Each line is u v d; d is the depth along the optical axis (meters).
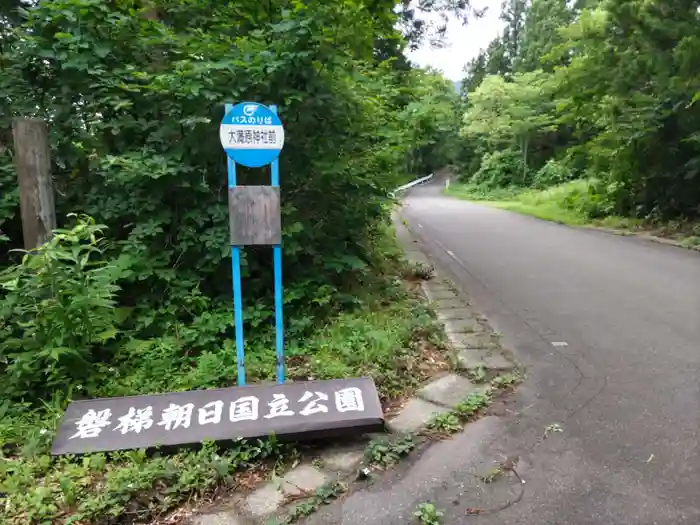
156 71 4.53
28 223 4.09
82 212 4.51
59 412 3.21
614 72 11.05
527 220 14.67
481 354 4.32
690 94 9.79
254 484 2.66
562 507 2.45
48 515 2.38
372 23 5.41
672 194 11.44
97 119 4.52
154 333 4.19
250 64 4.18
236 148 3.22
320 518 2.41
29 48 4.32
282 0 5.00
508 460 2.83
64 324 3.42
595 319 5.18
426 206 21.20
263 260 4.73
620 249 9.27
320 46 4.36
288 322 4.51
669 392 3.56
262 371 3.78
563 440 3.01
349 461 2.86
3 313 3.58
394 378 3.74
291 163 4.66
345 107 4.73
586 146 13.30
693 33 9.60
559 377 3.86
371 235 7.04
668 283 6.60
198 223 4.35
